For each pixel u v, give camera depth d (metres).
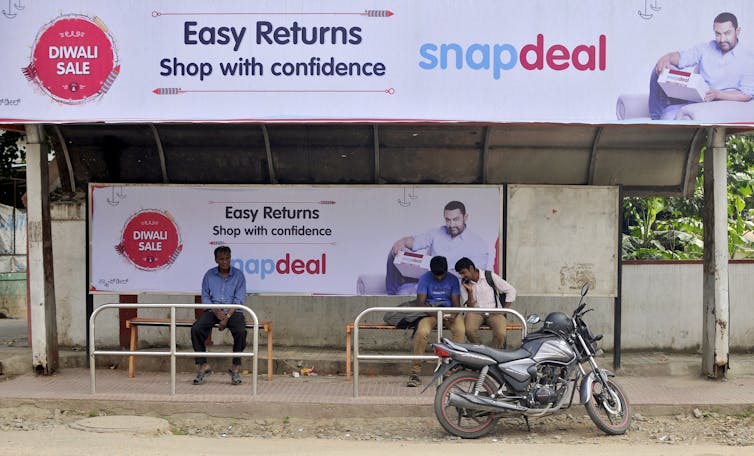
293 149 9.98
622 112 8.25
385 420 7.89
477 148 9.94
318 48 8.24
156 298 10.22
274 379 9.16
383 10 8.24
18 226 17.16
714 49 8.29
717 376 8.99
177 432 7.60
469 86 8.23
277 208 9.58
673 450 6.81
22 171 14.71
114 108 8.33
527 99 8.23
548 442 7.18
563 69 8.25
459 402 7.15
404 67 8.23
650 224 13.31
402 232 9.52
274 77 8.26
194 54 8.30
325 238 9.57
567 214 9.52
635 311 10.27
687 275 10.34
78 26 8.36
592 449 6.83
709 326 9.06
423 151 9.98
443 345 7.33
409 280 9.53
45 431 7.39
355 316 10.28
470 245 9.48
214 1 8.29
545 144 9.93
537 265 9.55
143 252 9.63
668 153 10.05
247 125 9.66
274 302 10.31
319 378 9.27
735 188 12.70
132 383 8.84
